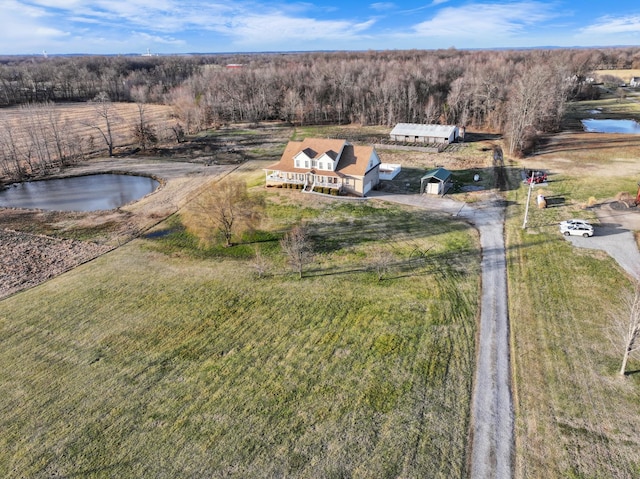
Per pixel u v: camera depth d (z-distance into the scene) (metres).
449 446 17.75
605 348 22.72
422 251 34.50
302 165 50.12
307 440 18.31
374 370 22.11
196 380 22.11
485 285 29.34
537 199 42.91
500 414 19.19
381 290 29.30
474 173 54.88
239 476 16.88
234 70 144.50
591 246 33.38
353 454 17.58
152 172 61.94
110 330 26.55
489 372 21.69
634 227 36.19
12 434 19.42
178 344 24.94
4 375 23.14
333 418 19.36
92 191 55.38
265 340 24.89
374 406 19.92
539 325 24.91
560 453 17.16
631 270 29.69
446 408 19.64
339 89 105.25
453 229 38.19
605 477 16.08
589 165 55.09
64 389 21.94
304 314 27.16
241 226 36.62
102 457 18.05
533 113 62.12
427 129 74.88
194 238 39.56
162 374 22.66
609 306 26.05
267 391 21.12
